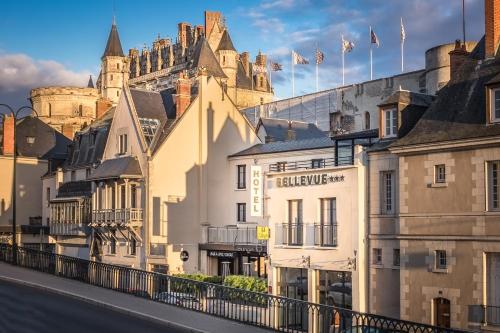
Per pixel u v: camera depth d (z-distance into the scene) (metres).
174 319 24.56
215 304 25.80
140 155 47.56
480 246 23.64
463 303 24.06
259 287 36.88
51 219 59.03
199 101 48.94
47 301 29.12
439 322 25.02
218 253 45.88
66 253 57.16
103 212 50.06
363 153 29.19
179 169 47.69
